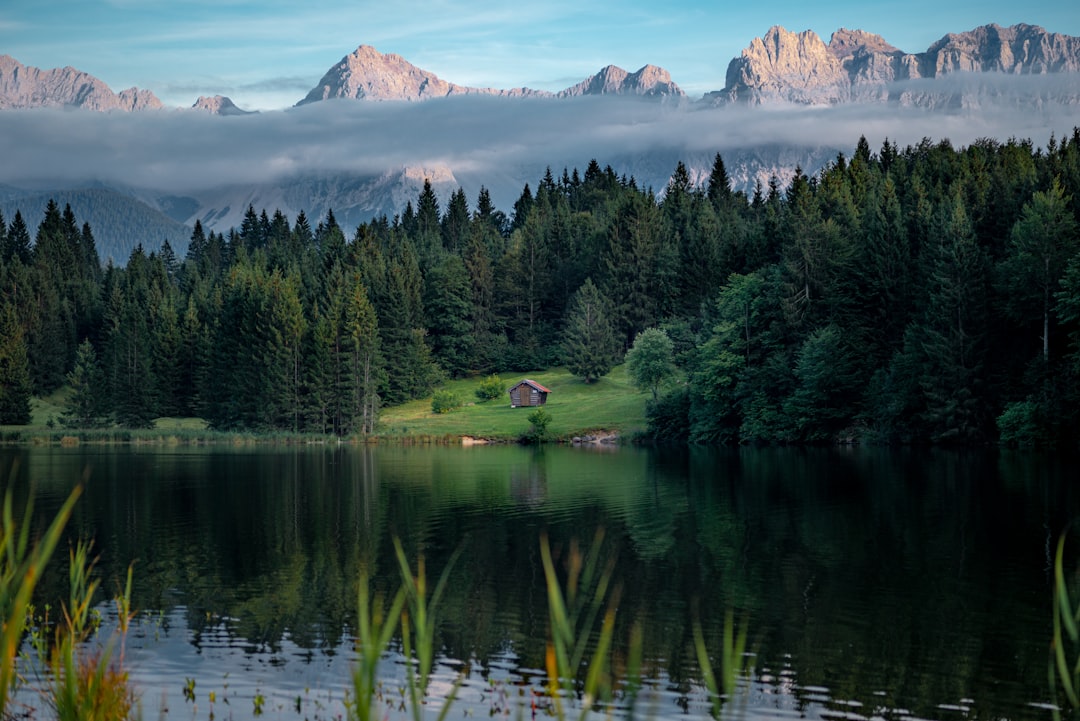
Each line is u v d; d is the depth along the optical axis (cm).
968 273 8481
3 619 1064
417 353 14600
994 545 3909
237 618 2897
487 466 7869
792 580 3347
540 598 3138
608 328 14750
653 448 9931
